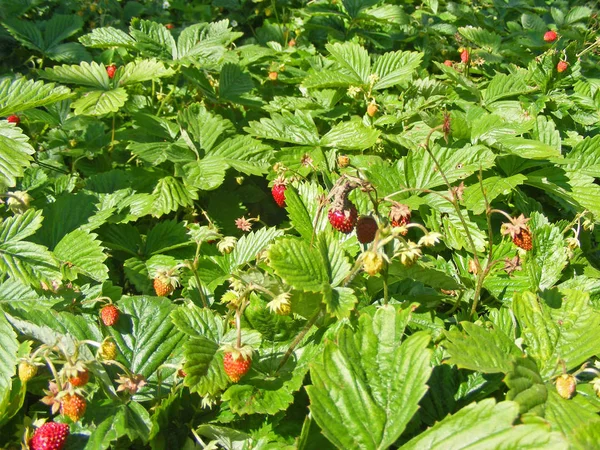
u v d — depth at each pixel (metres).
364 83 0.60
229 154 0.52
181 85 0.68
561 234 0.43
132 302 0.37
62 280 0.40
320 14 0.80
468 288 0.43
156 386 0.34
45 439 0.29
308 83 0.59
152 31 0.63
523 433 0.25
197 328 0.34
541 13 1.01
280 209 0.58
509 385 0.28
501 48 0.80
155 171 0.53
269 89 0.68
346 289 0.32
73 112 0.59
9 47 0.76
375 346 0.30
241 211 0.54
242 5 0.94
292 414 0.33
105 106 0.50
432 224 0.45
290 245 0.32
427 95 0.62
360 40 0.81
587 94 0.68
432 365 0.34
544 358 0.32
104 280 0.41
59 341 0.31
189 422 0.34
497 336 0.31
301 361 0.34
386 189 0.46
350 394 0.28
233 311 0.34
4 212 0.46
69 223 0.45
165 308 0.37
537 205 0.52
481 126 0.54
